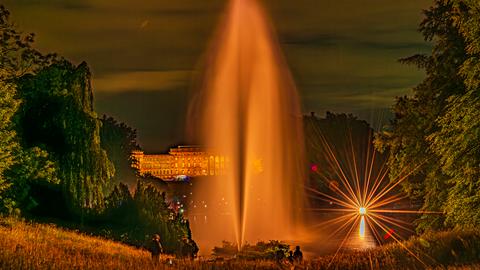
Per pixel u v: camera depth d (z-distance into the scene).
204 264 41.62
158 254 40.31
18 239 37.09
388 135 51.44
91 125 61.34
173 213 70.88
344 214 154.38
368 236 107.00
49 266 30.56
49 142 59.94
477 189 35.44
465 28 35.59
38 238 40.12
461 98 35.31
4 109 45.50
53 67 60.97
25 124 59.53
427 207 45.34
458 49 44.56
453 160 35.84
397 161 49.62
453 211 35.91
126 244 56.88
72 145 60.50
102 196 62.38
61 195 60.62
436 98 46.00
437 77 46.09
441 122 36.31
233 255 70.69
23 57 58.88
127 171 132.88
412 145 47.78
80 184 60.53
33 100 59.81
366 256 41.72
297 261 43.62
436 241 37.06
